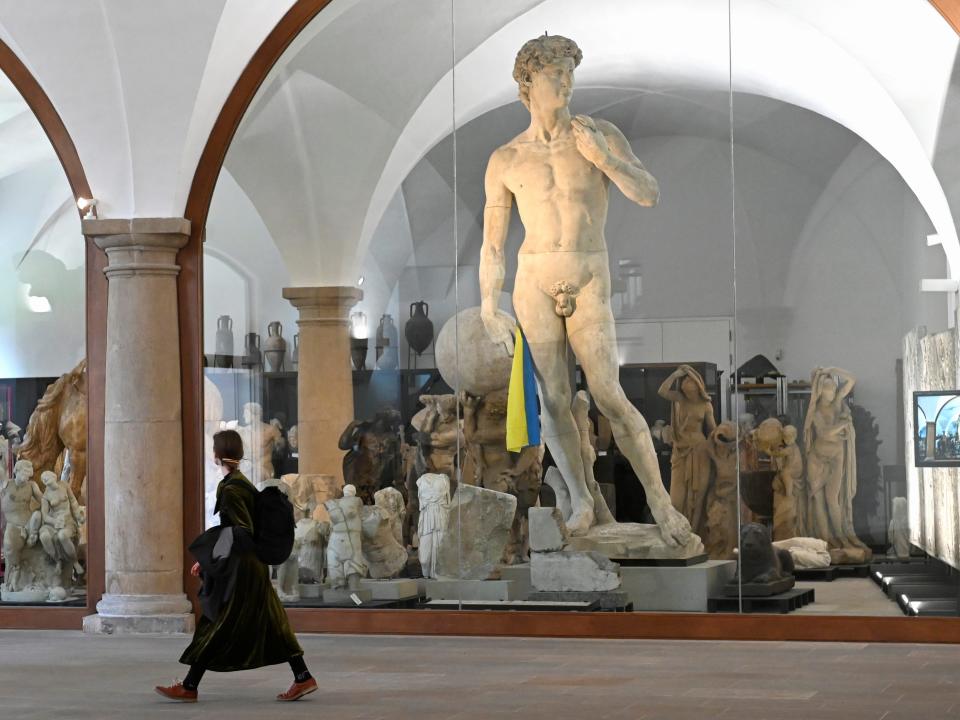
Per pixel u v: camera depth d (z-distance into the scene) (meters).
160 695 8.75
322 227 11.92
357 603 11.73
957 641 10.64
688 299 11.30
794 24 11.10
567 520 11.42
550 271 11.55
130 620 11.69
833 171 11.02
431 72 11.80
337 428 11.87
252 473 11.99
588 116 11.54
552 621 11.36
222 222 12.02
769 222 11.16
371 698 8.52
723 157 11.26
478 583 11.54
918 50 10.80
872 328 10.91
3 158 12.32
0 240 12.51
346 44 11.87
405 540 11.70
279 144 11.97
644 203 11.41
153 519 11.78
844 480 10.91
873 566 10.82
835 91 11.02
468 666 9.78
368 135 11.88
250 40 11.80
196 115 11.70
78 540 12.17
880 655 10.09
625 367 11.40
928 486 10.75
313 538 11.85
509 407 11.59
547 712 7.94
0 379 12.44
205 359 12.03
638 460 11.34
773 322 11.12
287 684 9.12
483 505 11.59
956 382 10.73
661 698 8.36
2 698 8.72
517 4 11.66
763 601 11.02
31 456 12.34
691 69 11.35
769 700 8.23
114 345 11.91
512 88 11.68
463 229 11.73
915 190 10.84
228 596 8.42
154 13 11.33
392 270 11.84
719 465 11.16
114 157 11.84
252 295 11.98
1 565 12.30
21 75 12.21
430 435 11.73
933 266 10.80
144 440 11.80
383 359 11.82
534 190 11.60
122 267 11.90
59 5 11.37
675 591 11.19
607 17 11.51
